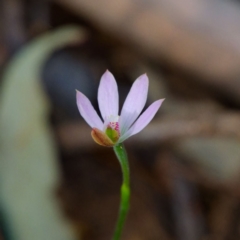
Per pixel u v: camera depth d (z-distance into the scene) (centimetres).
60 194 38
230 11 39
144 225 38
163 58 41
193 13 39
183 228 37
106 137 28
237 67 39
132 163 39
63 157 39
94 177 39
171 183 38
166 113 41
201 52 40
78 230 37
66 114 40
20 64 38
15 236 35
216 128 37
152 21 40
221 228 37
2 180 36
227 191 38
